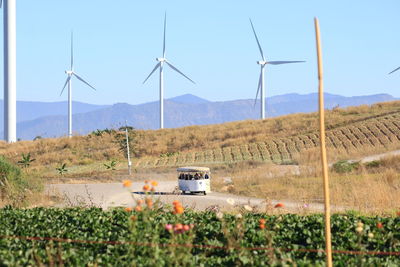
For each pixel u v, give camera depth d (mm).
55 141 162625
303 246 21781
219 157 134625
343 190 51750
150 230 19578
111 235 22938
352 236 22734
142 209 19641
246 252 19250
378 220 26359
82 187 73688
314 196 51312
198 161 130125
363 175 63000
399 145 120562
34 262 18469
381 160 81500
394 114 151250
